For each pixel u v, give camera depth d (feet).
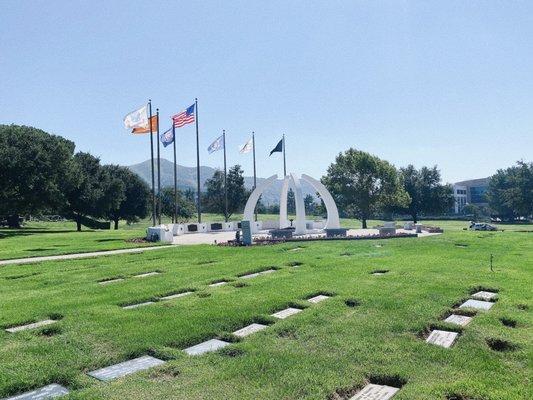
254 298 39.96
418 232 141.69
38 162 168.66
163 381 21.86
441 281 47.50
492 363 23.66
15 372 23.00
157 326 31.09
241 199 289.12
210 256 75.20
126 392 20.35
